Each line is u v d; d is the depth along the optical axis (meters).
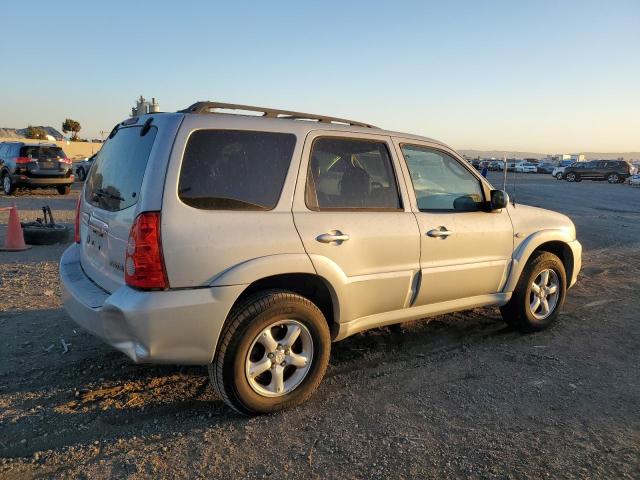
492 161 58.69
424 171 4.36
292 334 3.52
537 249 5.28
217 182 3.28
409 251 4.06
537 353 4.69
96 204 3.79
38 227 9.41
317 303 3.88
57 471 2.88
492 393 3.88
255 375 3.40
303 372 3.60
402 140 4.25
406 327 5.33
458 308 4.61
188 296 3.11
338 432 3.29
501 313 5.29
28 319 5.25
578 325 5.53
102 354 4.44
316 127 3.77
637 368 4.40
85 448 3.10
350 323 3.86
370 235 3.82
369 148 4.04
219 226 3.21
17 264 7.62
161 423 3.39
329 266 3.61
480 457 3.04
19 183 17.89
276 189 3.49
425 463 2.98
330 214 3.68
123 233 3.22
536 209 5.27
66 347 4.55
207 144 3.29
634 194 28.92
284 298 3.42
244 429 3.32
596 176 42.56
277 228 3.41
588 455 3.08
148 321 3.02
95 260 3.71
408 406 3.65
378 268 3.91
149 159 3.19
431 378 4.12
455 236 4.35
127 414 3.50
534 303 5.18
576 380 4.13
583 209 19.58
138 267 3.04
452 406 3.66
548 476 2.87
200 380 4.02
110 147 3.96
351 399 3.74
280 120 3.64
